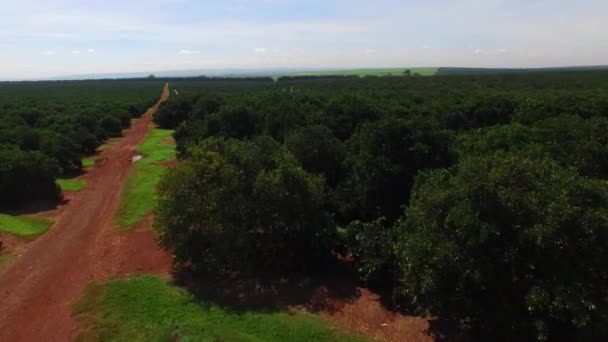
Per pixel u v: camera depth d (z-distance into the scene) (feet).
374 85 443.32
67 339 55.83
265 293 67.62
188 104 248.73
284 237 75.25
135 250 81.46
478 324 56.18
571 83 381.19
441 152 90.74
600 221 44.93
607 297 45.42
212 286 68.85
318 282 71.77
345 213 93.86
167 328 56.59
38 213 104.17
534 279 47.16
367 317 62.08
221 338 54.49
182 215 68.85
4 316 61.77
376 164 88.38
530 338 51.39
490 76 531.09
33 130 154.51
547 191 48.14
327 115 150.10
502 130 100.37
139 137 220.02
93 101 342.64
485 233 46.57
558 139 95.14
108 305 62.49
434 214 53.62
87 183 132.46
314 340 55.93
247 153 77.46
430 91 334.44
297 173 73.67
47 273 74.18
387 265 66.39
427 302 52.47
